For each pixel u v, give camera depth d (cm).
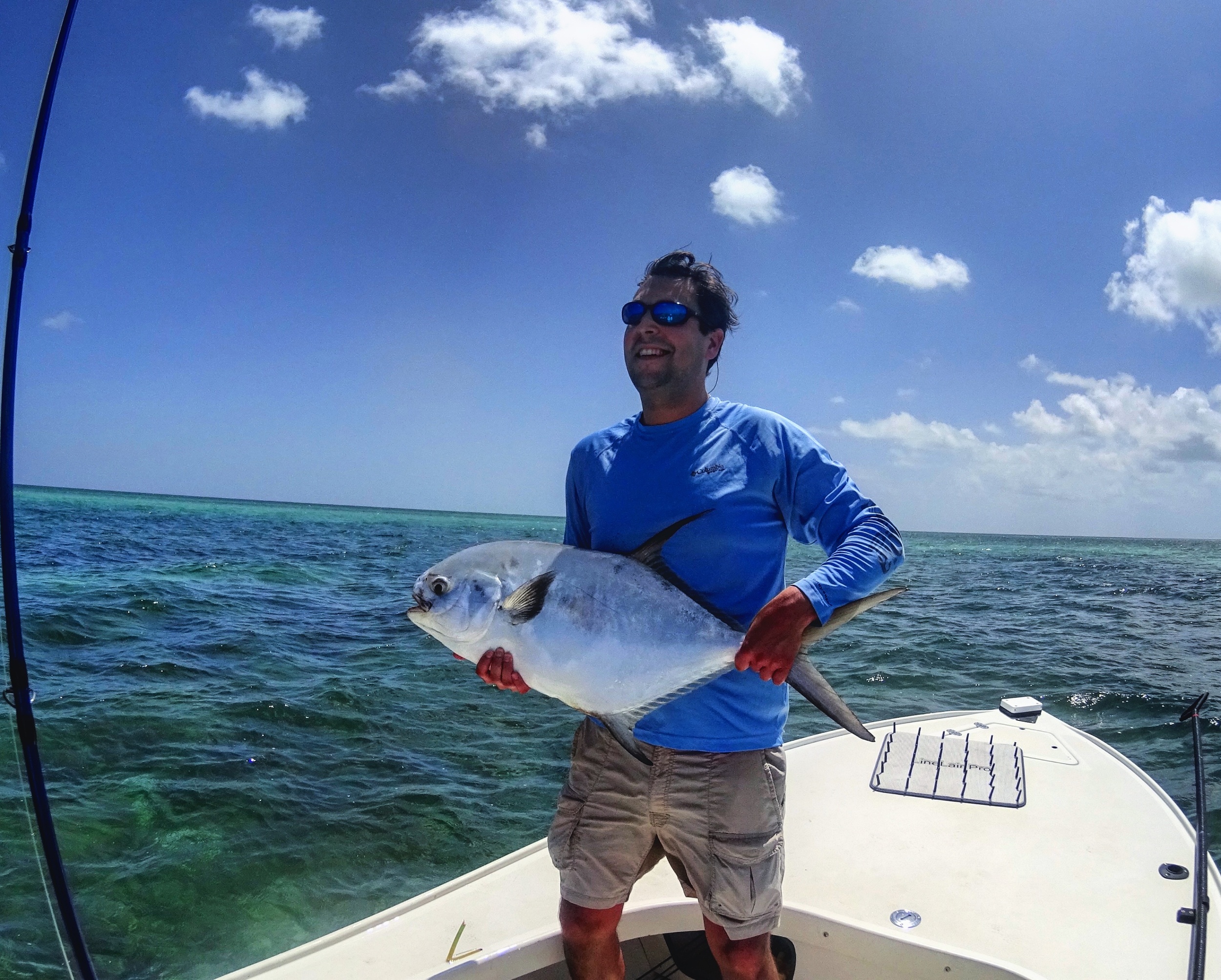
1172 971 244
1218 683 1075
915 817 341
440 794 621
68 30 182
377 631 1252
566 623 213
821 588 193
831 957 261
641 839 227
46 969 407
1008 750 412
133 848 525
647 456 230
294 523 6469
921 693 988
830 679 1055
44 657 984
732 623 216
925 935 262
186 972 413
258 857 521
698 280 227
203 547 2870
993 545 10925
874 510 211
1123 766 396
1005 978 235
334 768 666
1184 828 334
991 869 301
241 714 784
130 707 788
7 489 171
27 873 488
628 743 211
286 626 1271
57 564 2027
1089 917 272
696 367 227
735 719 216
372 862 521
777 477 220
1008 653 1251
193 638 1133
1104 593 2495
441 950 253
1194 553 8138
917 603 2002
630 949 282
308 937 444
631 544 229
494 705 852
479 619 216
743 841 213
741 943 215
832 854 313
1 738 675
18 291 175
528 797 620
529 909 274
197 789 612
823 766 392
